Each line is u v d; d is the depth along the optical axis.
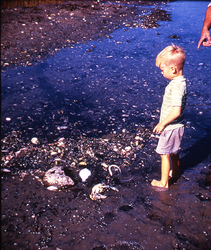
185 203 2.29
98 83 4.64
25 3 9.22
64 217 2.14
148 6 10.94
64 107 3.88
